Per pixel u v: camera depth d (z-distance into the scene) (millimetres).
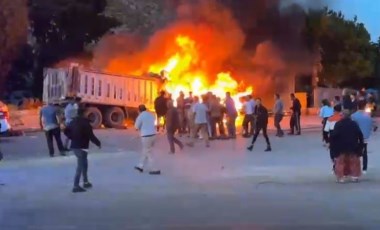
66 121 19312
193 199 11148
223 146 21250
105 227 8750
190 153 19141
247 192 11938
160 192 11984
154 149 20219
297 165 16203
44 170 15594
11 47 36938
